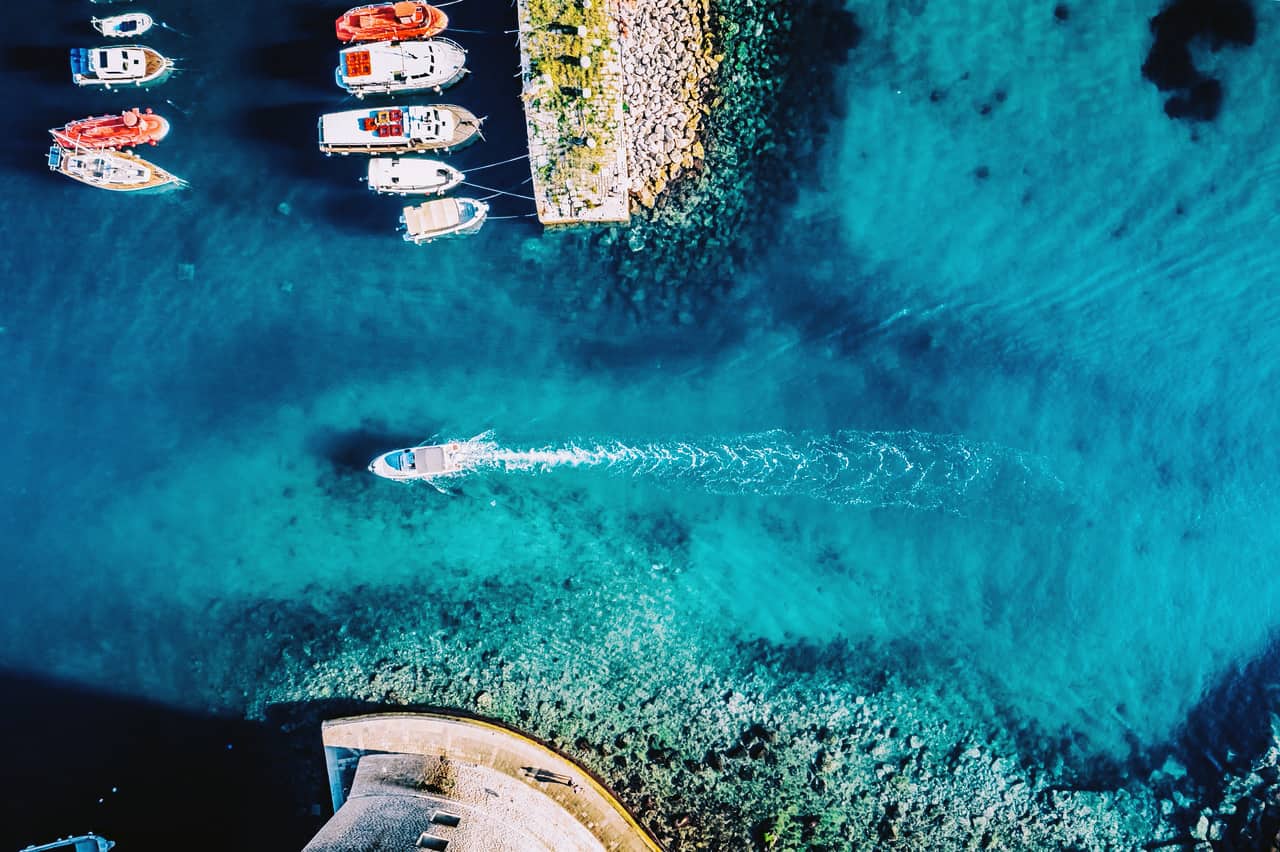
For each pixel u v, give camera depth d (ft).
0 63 109.19
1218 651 109.19
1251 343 109.70
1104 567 110.01
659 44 109.19
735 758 108.27
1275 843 105.40
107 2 109.60
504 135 109.19
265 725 108.78
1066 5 109.81
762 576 110.22
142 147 109.91
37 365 110.22
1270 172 109.70
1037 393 110.11
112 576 109.60
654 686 109.19
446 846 85.92
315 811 107.65
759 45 109.70
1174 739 109.19
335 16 109.70
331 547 109.81
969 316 110.32
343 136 107.45
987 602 110.11
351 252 110.32
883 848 107.86
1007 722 109.40
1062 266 109.81
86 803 108.88
